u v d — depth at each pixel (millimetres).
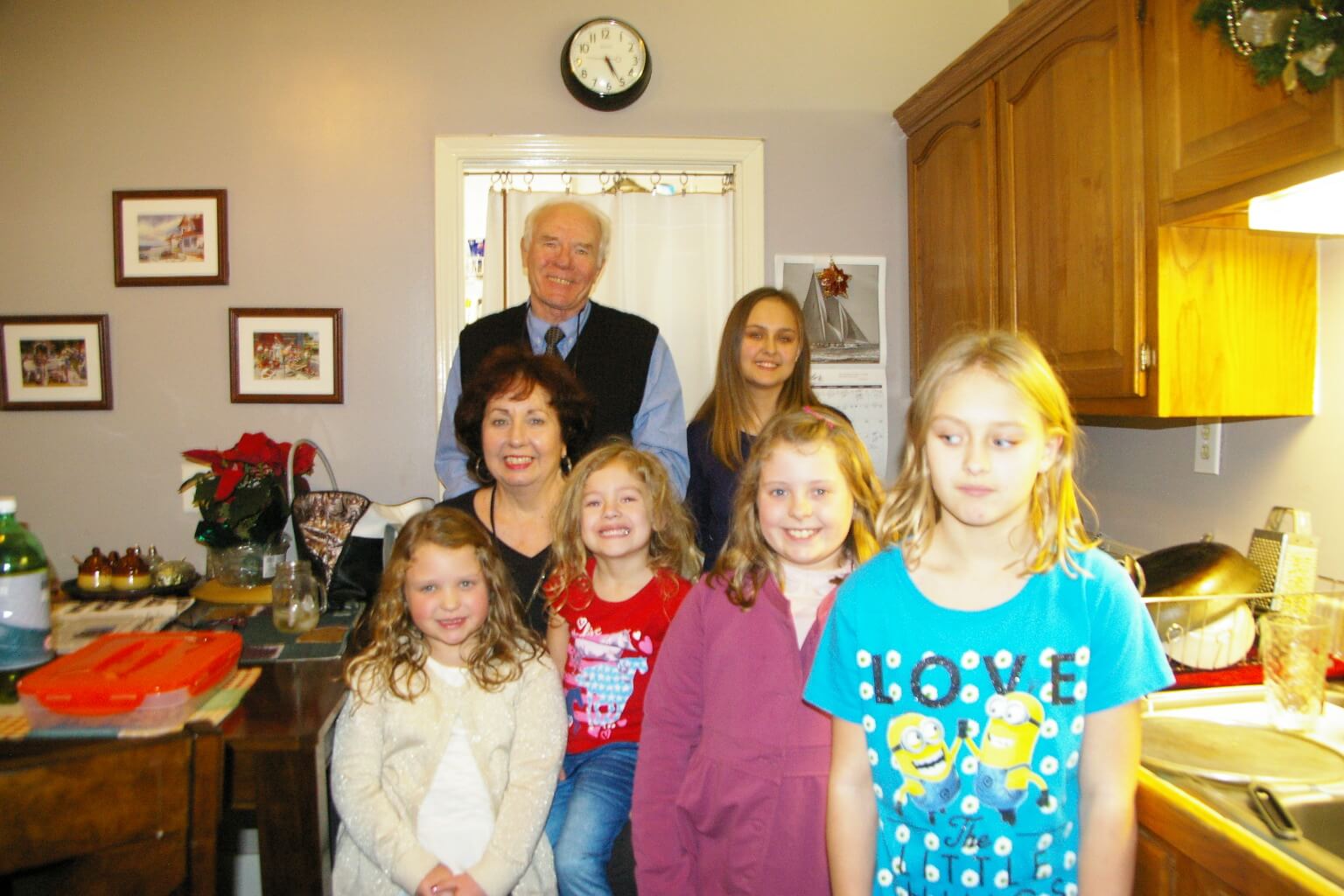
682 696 1392
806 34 2656
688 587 1616
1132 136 1613
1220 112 1400
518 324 2240
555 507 1695
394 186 2564
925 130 2518
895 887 1035
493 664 1463
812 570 1348
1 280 2523
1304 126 1226
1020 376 977
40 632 1546
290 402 2574
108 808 963
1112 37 1674
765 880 1257
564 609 1623
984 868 990
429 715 1422
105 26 2510
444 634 1430
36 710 1339
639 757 1396
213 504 2191
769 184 2656
